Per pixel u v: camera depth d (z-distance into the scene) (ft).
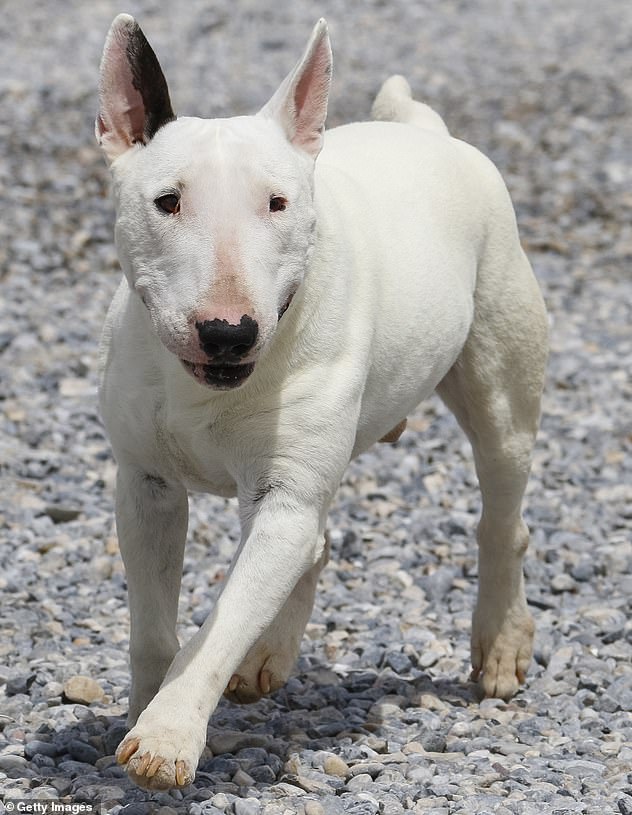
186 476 28.37
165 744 24.39
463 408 34.32
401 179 31.40
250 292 24.26
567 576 42.39
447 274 31.22
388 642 37.65
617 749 30.45
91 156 91.66
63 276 71.97
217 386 24.75
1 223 78.64
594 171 95.30
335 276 27.35
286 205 25.49
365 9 142.20
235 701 30.91
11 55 117.29
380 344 29.27
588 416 58.18
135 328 27.48
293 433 26.73
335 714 32.48
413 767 28.96
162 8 135.44
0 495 47.42
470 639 36.27
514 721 32.89
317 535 27.30
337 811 25.84
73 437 53.52
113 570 41.78
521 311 33.55
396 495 49.85
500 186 33.86
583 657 36.63
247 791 27.12
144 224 25.39
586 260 80.07
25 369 59.77
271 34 131.34
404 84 37.04
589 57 127.44
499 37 135.44
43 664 34.47
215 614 26.05
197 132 25.67
